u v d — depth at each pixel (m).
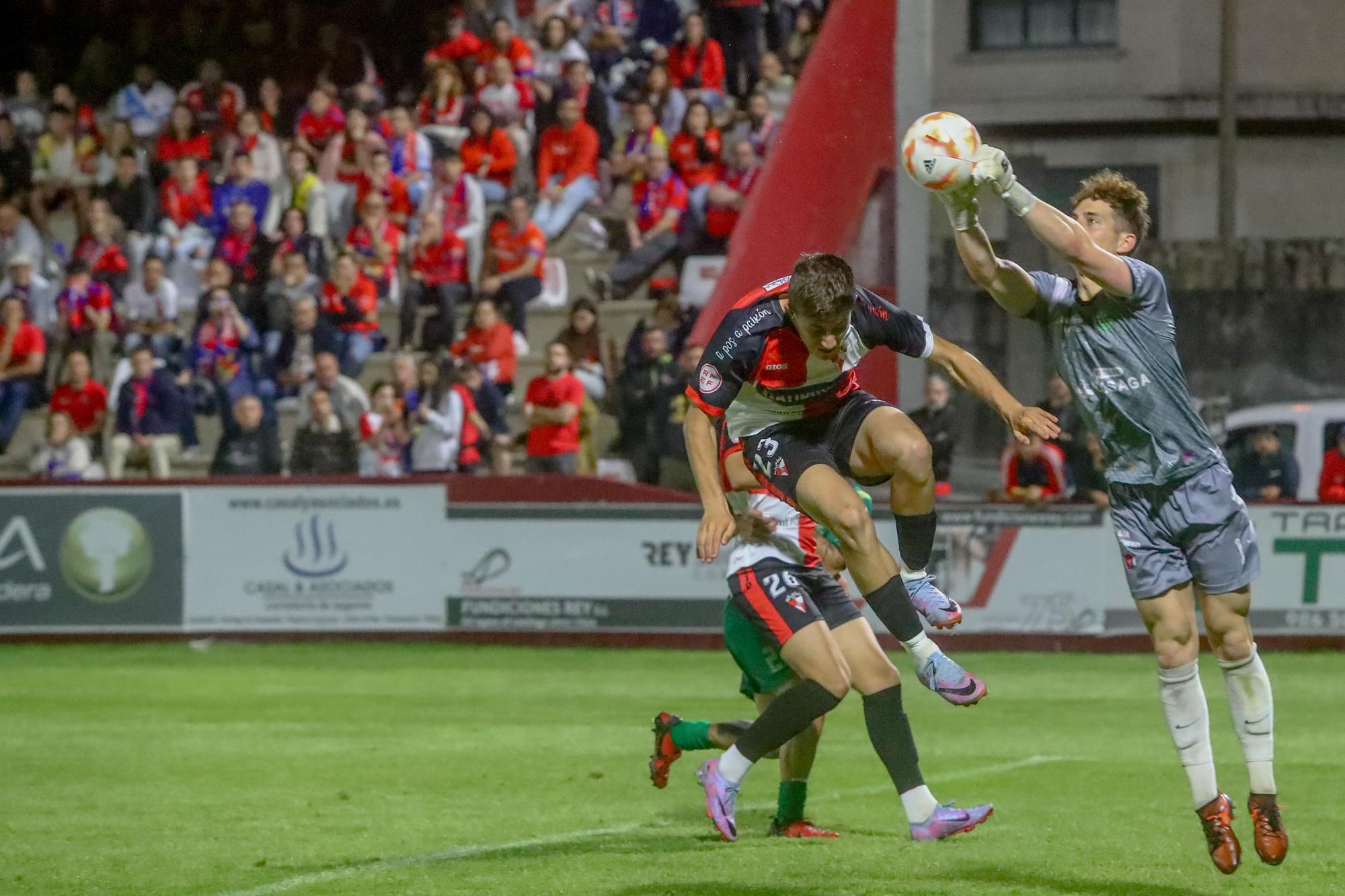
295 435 32.38
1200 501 10.69
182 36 43.59
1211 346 39.03
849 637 12.57
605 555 29.44
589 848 12.67
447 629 29.73
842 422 12.34
